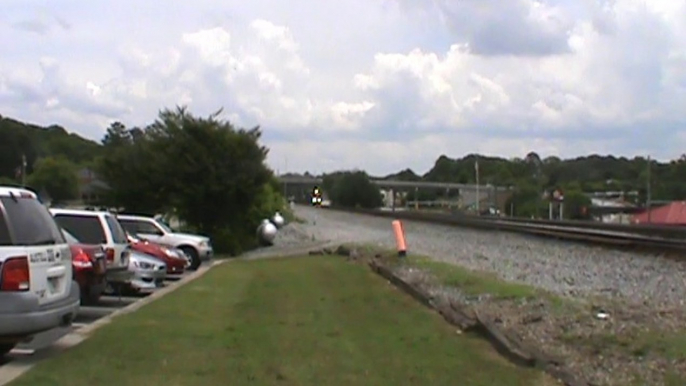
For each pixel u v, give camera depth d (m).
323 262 33.00
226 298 19.55
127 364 10.92
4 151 54.59
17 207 10.84
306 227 71.56
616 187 104.69
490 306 15.83
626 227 43.62
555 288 19.98
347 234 59.91
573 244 37.41
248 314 16.22
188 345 12.42
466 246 38.56
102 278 16.41
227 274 28.27
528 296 16.78
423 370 10.55
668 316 13.75
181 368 10.67
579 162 113.44
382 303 17.78
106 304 18.80
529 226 50.72
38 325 10.52
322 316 15.76
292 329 14.09
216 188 46.22
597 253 31.83
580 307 14.95
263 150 48.25
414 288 19.47
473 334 13.33
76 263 15.52
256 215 50.22
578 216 86.00
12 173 54.44
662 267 25.36
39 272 10.70
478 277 20.92
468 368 10.67
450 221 70.06
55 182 52.94
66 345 12.47
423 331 13.72
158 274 22.02
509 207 104.00
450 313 15.30
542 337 12.27
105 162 47.16
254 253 45.41
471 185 151.38
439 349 12.02
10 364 10.99
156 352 11.81
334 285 22.45
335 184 174.75
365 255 34.22
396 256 29.67
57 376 10.13
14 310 10.30
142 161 46.66
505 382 9.86
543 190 106.62
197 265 32.44
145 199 46.75
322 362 11.09
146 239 30.25
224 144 47.06
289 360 11.22
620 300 16.69
